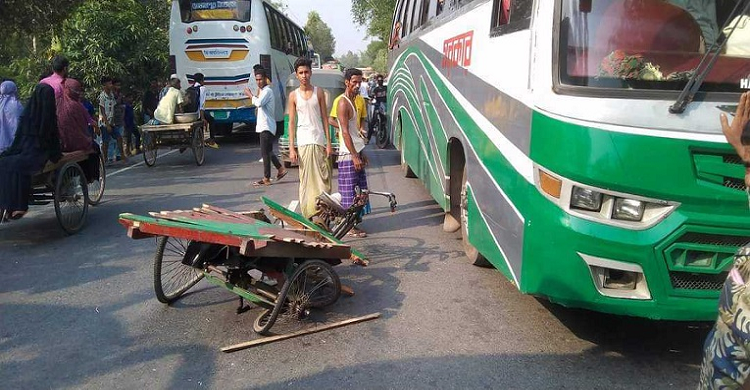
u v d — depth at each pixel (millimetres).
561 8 3703
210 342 4164
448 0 6410
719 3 3619
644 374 3658
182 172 11781
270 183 10250
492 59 4574
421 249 6301
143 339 4223
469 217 5262
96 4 17188
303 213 6703
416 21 8477
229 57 15883
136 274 5609
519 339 4141
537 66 3732
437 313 4609
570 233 3430
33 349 4090
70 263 5965
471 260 5727
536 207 3656
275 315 4156
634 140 3271
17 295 5105
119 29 17828
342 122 6578
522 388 3498
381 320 4496
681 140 3236
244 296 4379
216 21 15781
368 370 3730
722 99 3305
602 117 3342
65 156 6918
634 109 3322
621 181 3299
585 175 3363
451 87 6000
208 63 15922
